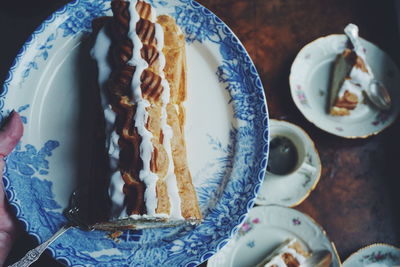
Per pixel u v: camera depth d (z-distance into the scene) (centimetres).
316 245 96
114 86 86
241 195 91
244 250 97
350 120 103
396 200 102
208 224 90
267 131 92
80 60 94
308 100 104
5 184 87
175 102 89
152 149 83
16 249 96
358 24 109
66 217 89
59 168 90
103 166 86
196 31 96
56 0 107
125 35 88
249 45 106
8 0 106
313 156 100
